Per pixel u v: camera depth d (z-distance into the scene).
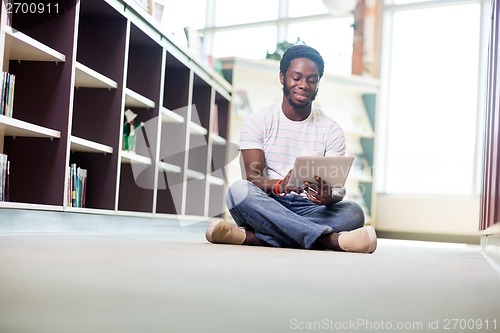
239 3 6.95
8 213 2.42
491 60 3.18
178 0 5.24
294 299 0.71
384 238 6.19
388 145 6.40
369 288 0.86
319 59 2.55
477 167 6.03
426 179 6.22
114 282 0.78
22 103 2.88
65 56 2.88
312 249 2.35
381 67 6.35
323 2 6.57
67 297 0.64
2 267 0.87
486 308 0.71
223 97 5.80
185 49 4.49
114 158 3.42
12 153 2.88
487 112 3.52
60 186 2.86
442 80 6.23
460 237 5.93
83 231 3.08
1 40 2.33
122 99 3.45
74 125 3.44
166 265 1.08
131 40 3.97
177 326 0.52
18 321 0.52
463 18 6.15
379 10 6.38
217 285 0.81
